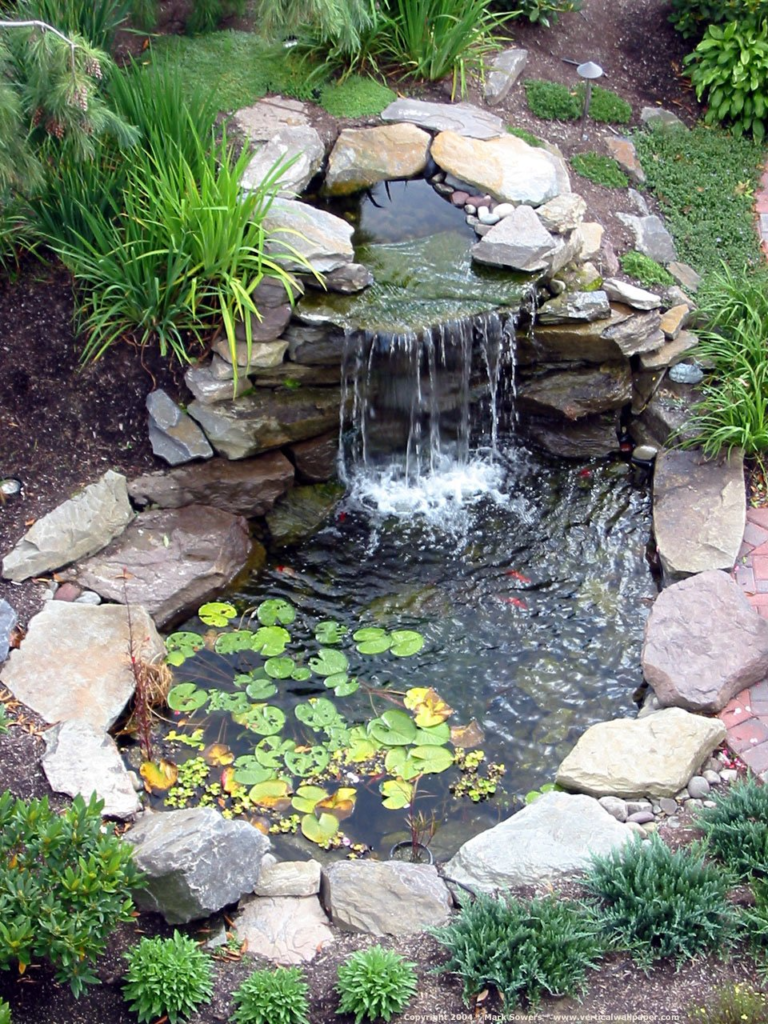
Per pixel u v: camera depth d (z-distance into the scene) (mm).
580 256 7055
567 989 4566
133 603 6016
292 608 6223
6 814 4508
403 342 6418
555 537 6613
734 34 8180
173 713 5738
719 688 5566
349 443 6816
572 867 4953
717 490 6527
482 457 7059
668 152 8094
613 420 7023
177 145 6414
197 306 6465
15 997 4535
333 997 4586
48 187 6410
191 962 4605
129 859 4535
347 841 5293
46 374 6438
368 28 7543
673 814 5215
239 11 7758
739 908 4758
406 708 5785
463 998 4555
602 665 5988
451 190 7141
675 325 6980
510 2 8359
